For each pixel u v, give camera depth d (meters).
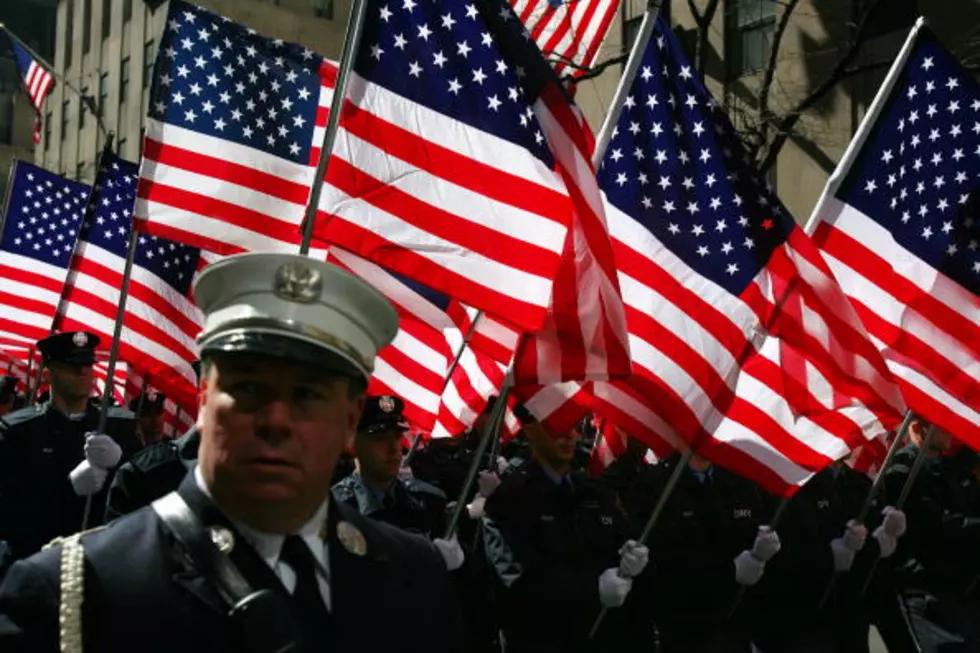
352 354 2.32
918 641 7.10
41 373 7.70
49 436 6.53
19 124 52.44
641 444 7.50
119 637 2.11
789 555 6.50
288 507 2.24
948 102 6.56
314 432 2.25
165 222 5.59
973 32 18.05
